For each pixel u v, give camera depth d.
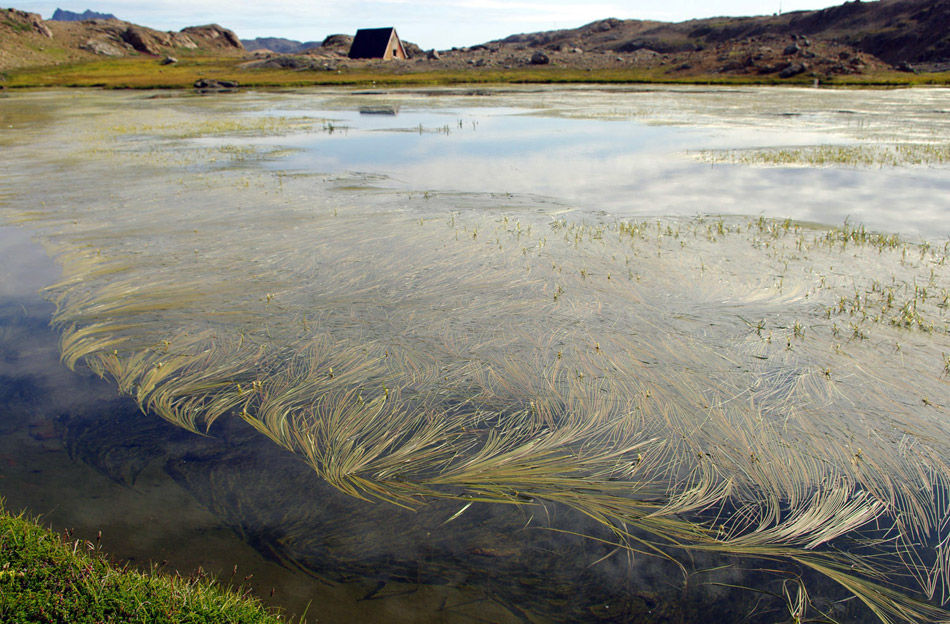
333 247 10.05
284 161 19.50
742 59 69.69
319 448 4.92
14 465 4.74
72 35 102.75
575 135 26.45
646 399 5.53
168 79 72.25
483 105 43.66
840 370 6.00
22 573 3.27
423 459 4.77
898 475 4.53
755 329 6.95
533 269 9.01
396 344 6.64
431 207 13.08
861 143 22.97
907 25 80.31
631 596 3.58
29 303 7.95
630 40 127.69
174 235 10.77
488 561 3.83
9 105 43.47
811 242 10.26
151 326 7.14
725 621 3.42
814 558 3.85
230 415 5.41
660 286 8.30
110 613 3.12
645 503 4.30
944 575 3.71
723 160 19.28
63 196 13.98
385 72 82.31
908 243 10.08
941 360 6.14
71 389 5.87
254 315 7.41
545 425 5.19
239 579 3.66
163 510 4.25
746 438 4.96
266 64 85.56
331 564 3.79
